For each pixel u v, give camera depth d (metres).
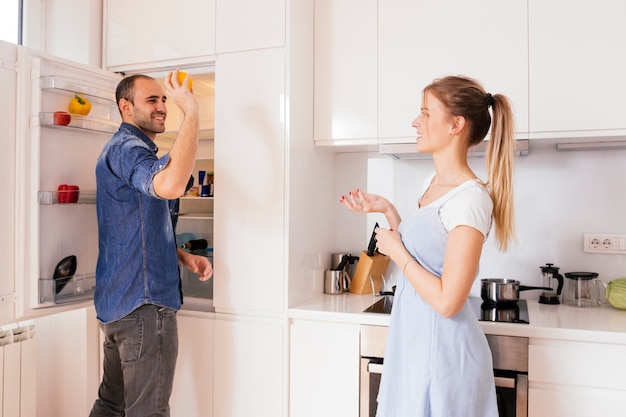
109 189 1.62
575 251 2.04
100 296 1.65
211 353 1.96
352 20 2.02
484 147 1.90
